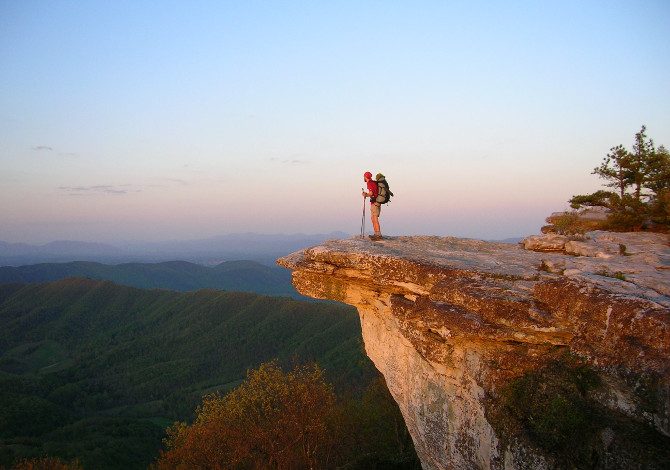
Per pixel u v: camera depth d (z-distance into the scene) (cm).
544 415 1076
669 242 1672
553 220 2502
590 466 970
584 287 1044
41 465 4616
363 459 3028
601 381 971
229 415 3431
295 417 3244
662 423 812
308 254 1733
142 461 7500
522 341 1156
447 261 1477
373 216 1850
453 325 1231
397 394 1769
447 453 1462
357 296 1817
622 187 2283
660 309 867
